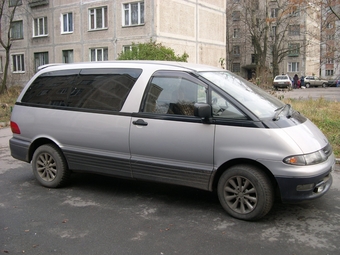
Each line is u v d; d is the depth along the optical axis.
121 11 26.48
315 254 3.62
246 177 4.33
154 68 5.01
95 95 5.35
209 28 30.08
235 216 4.47
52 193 5.55
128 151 5.00
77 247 3.80
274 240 3.92
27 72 32.72
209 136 4.45
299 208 4.84
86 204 5.07
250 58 53.22
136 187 5.79
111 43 27.31
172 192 5.52
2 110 15.58
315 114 11.09
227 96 4.48
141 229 4.23
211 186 4.54
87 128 5.29
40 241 3.95
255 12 41.50
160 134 4.73
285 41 41.69
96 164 5.27
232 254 3.62
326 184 4.41
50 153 5.70
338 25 16.28
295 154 4.10
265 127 4.22
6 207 4.99
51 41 30.78
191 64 5.22
